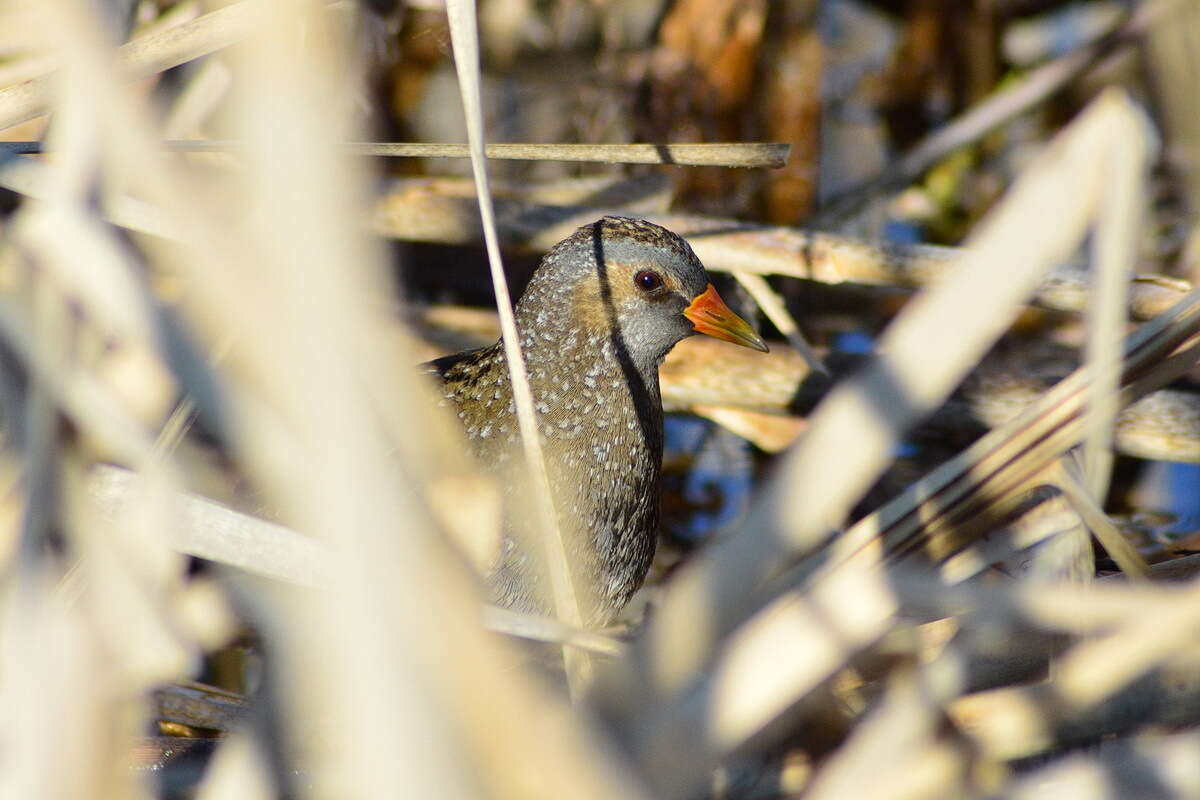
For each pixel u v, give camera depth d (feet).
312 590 10.91
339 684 9.04
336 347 7.89
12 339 12.77
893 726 12.21
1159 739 12.76
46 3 8.25
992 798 12.05
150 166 8.38
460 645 8.18
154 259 13.04
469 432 13.17
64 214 11.59
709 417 13.44
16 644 11.75
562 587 12.88
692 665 10.02
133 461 12.82
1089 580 12.92
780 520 9.89
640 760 10.03
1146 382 12.92
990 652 12.85
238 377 12.46
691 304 13.23
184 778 12.91
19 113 13.02
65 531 12.78
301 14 7.67
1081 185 10.43
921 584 11.21
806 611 10.90
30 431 12.76
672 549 13.33
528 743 8.20
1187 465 13.38
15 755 11.35
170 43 13.01
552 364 13.17
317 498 8.13
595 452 13.17
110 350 12.93
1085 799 11.66
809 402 13.41
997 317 10.09
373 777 8.21
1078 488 12.88
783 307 13.47
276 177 7.57
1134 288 13.33
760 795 12.84
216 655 13.11
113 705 11.84
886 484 13.37
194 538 12.84
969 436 13.39
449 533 9.77
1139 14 13.42
